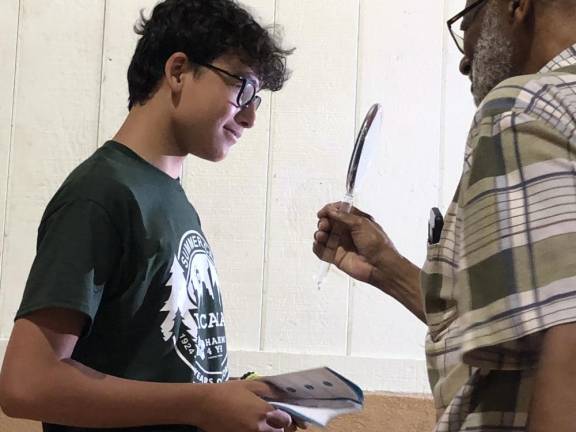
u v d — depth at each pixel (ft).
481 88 2.99
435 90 6.77
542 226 2.30
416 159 6.71
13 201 6.45
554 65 2.66
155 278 3.90
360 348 6.51
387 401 6.28
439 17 6.81
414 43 6.79
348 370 6.47
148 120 4.25
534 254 2.28
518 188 2.38
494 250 2.35
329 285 6.54
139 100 4.33
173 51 4.26
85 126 6.57
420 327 6.53
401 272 4.62
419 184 6.70
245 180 6.59
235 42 4.25
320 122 6.67
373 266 4.69
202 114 4.17
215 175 6.57
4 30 6.55
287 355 6.44
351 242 4.82
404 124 6.73
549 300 2.21
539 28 2.77
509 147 2.43
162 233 3.94
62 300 3.60
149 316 3.90
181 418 3.72
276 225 6.57
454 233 2.84
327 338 6.50
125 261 3.83
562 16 2.73
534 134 2.41
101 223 3.76
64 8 6.61
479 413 2.52
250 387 3.83
